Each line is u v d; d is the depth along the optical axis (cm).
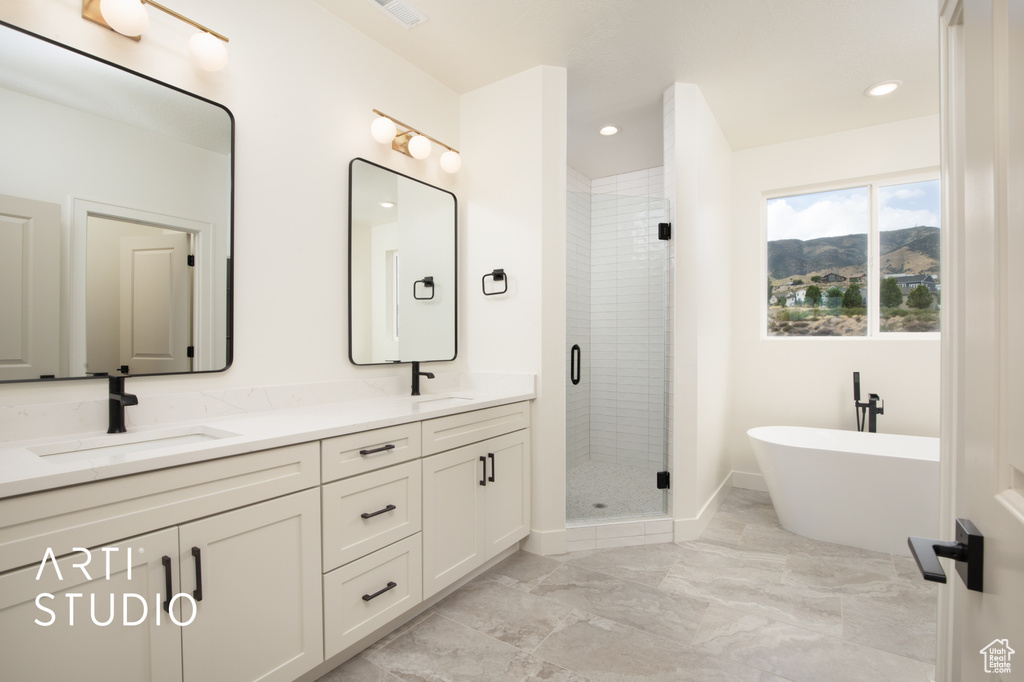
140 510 110
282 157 195
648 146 354
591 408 292
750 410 365
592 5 208
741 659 167
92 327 145
